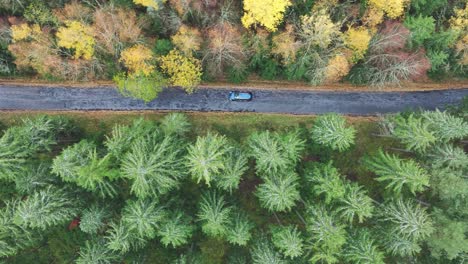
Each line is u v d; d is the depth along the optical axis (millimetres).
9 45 46281
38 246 52094
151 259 50969
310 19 44312
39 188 43656
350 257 44031
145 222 39281
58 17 45906
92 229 43625
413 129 43906
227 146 42812
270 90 56656
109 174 39344
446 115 46219
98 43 46938
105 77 54500
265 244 45969
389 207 44750
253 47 48625
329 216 42594
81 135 54156
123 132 44344
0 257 51062
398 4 45000
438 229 44562
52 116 51938
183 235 41750
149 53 46531
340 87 57062
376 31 47844
